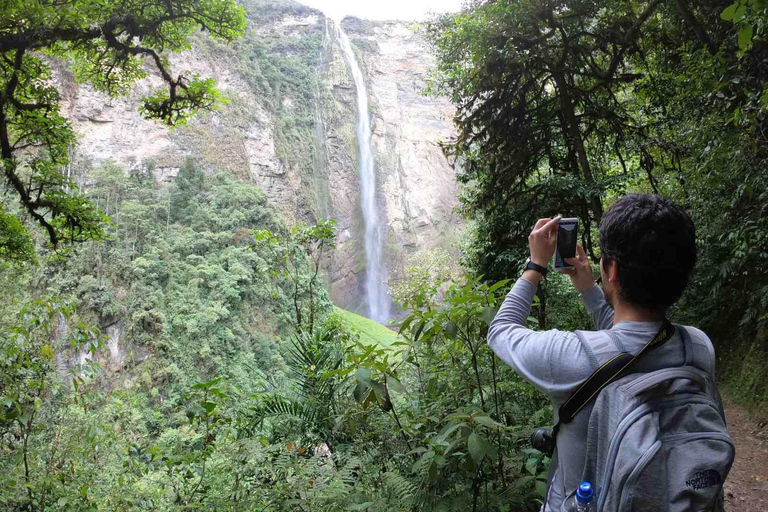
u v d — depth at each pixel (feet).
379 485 6.91
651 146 29.94
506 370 7.20
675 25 28.35
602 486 2.67
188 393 8.51
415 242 300.20
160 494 10.26
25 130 35.01
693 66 21.83
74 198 36.32
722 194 22.66
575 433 2.92
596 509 2.71
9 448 11.05
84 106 185.47
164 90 40.45
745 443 19.61
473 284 6.20
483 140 33.55
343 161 287.89
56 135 35.88
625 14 28.78
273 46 285.84
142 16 35.65
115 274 138.92
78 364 12.32
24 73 32.48
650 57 32.09
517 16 27.48
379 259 289.33
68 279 127.95
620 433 2.67
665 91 29.30
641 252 2.89
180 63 218.38
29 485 9.78
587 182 28.30
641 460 2.52
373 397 5.71
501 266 31.24
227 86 237.45
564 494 3.00
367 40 337.31
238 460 8.00
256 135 238.89
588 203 29.58
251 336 152.35
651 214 2.95
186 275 154.10
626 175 28.84
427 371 7.91
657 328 3.01
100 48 38.50
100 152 186.19
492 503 5.57
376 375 5.96
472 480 5.76
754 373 23.89
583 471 2.85
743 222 19.98
